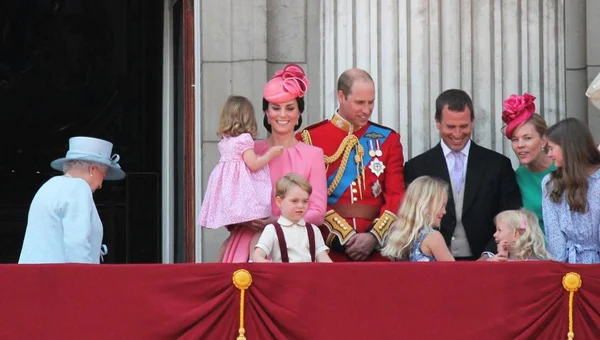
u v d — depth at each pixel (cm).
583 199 3209
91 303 2916
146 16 4853
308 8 3844
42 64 4875
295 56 3831
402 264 2986
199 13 3828
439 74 3847
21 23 4866
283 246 3166
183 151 4106
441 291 2986
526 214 3244
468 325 2983
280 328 2945
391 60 3834
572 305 3000
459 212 3519
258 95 3775
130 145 4806
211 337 2931
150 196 4712
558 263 3011
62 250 3191
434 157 3547
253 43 3781
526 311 2992
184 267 2938
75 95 4869
